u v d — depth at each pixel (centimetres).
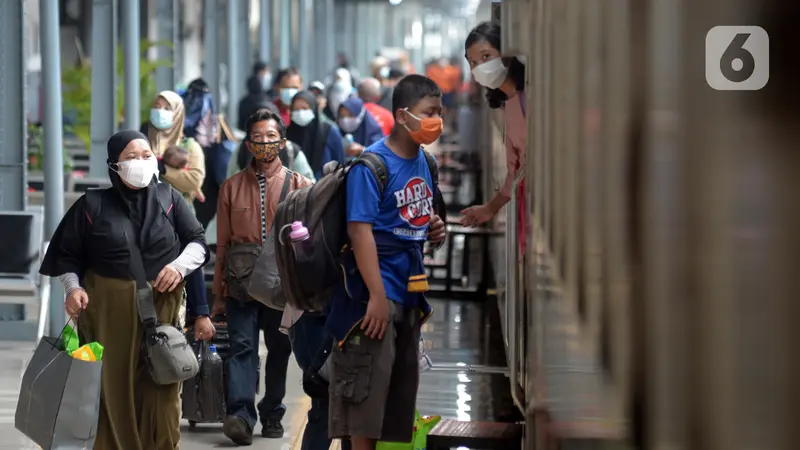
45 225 2598
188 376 1359
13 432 1859
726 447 349
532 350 1163
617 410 563
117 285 1356
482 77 1573
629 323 525
